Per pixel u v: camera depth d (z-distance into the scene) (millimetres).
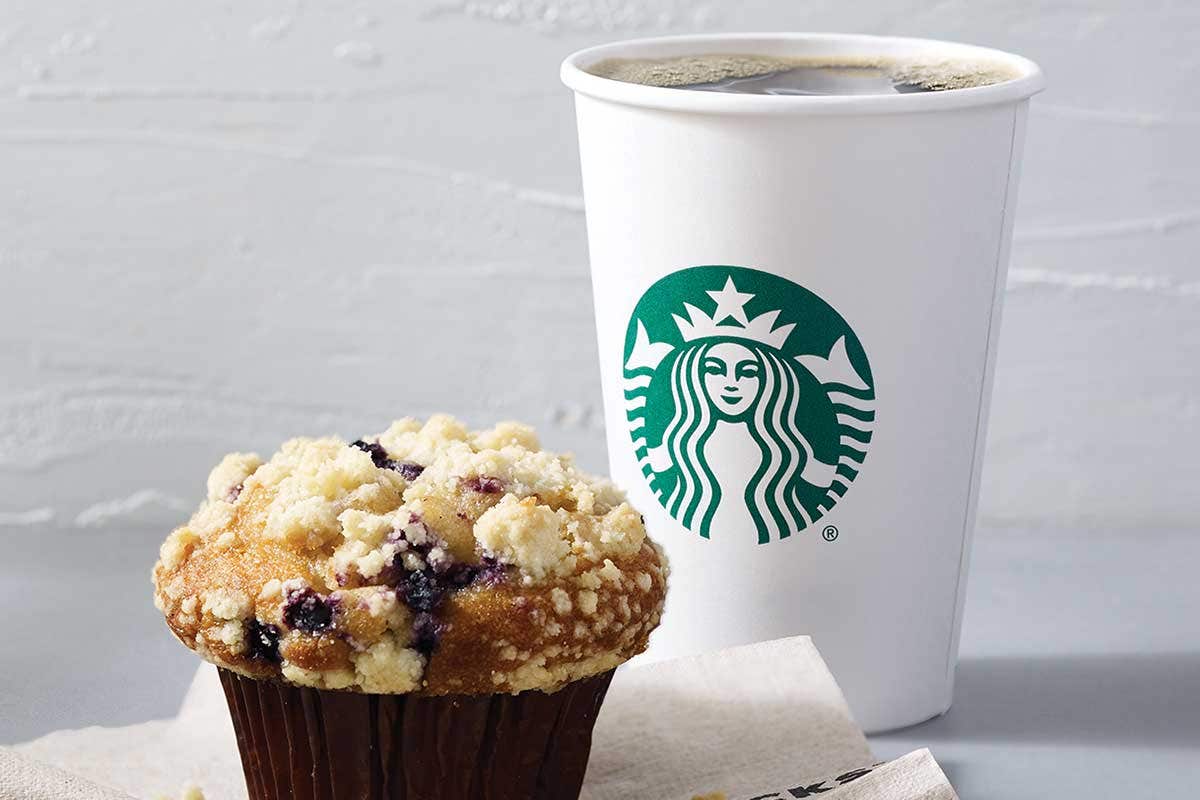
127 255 712
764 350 564
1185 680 615
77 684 612
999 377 713
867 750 557
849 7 689
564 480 534
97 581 678
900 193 557
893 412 569
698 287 566
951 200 561
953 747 585
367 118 701
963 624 648
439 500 518
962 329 571
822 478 570
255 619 508
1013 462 720
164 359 721
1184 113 688
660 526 586
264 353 721
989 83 574
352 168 705
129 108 701
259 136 703
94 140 703
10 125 702
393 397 725
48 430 725
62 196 708
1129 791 565
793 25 691
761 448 570
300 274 714
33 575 682
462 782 519
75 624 647
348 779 519
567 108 699
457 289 715
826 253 558
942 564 586
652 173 565
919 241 560
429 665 506
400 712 513
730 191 558
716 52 610
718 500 576
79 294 715
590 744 537
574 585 513
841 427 567
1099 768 575
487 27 694
